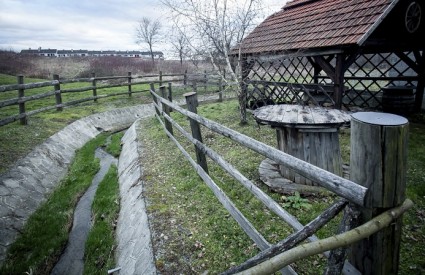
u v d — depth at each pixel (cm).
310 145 410
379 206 151
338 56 711
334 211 170
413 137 648
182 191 453
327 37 735
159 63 3025
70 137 857
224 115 989
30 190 541
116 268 349
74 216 510
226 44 840
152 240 337
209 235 336
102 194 570
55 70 2653
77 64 3092
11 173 541
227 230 341
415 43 815
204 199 418
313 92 983
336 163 418
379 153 145
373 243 164
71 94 1541
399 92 863
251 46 1030
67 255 409
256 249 307
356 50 698
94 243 419
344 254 168
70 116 1023
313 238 229
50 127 856
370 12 683
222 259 297
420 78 853
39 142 716
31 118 930
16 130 780
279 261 139
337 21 773
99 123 1084
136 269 315
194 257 304
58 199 552
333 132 409
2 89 739
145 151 675
